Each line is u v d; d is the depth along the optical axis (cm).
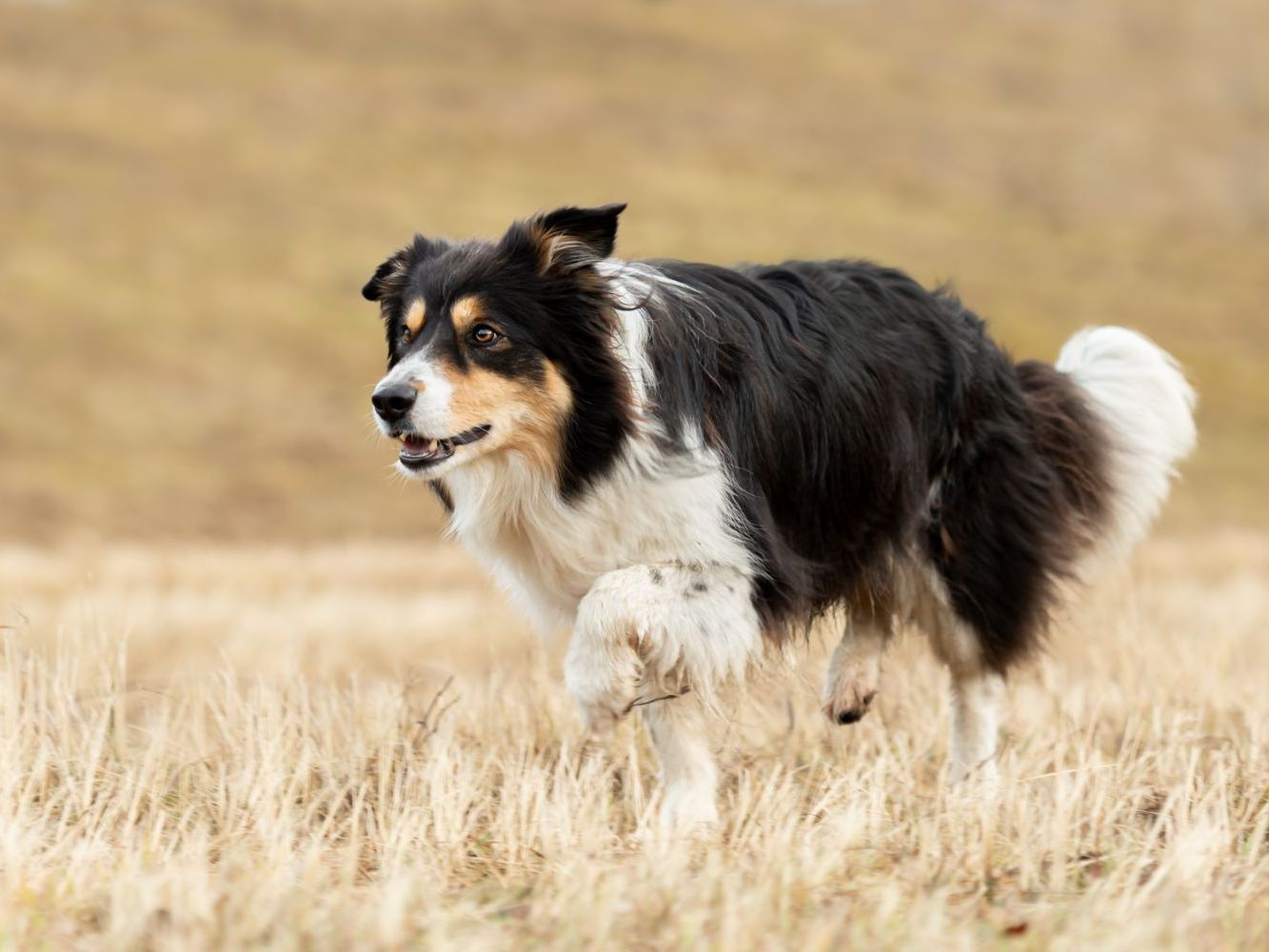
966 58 11638
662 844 786
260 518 4078
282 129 8581
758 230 7875
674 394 898
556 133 9288
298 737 1034
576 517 905
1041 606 1073
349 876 762
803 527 970
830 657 1096
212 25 10188
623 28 11362
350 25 10650
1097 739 1080
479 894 756
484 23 11069
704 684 908
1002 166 9588
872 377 983
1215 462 5278
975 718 1073
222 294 6209
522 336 894
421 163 8406
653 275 937
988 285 7388
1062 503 1094
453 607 2184
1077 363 1173
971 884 764
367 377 5578
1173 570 2722
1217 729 1130
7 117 7919
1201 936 657
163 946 650
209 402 5156
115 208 7006
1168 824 830
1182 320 7188
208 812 898
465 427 881
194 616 2012
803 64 11156
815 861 764
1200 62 11812
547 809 859
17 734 942
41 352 5378
